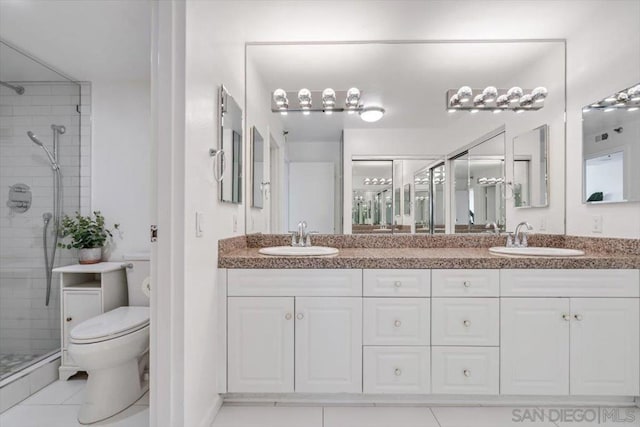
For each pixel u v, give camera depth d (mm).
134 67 2383
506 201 2332
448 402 1785
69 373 2109
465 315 1704
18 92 2389
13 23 1881
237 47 2104
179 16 1339
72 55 2221
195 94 1433
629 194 1769
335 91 2334
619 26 1832
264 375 1719
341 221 2342
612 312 1680
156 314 1318
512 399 1779
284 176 2338
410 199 2354
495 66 2295
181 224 1326
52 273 2406
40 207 2396
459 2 1881
